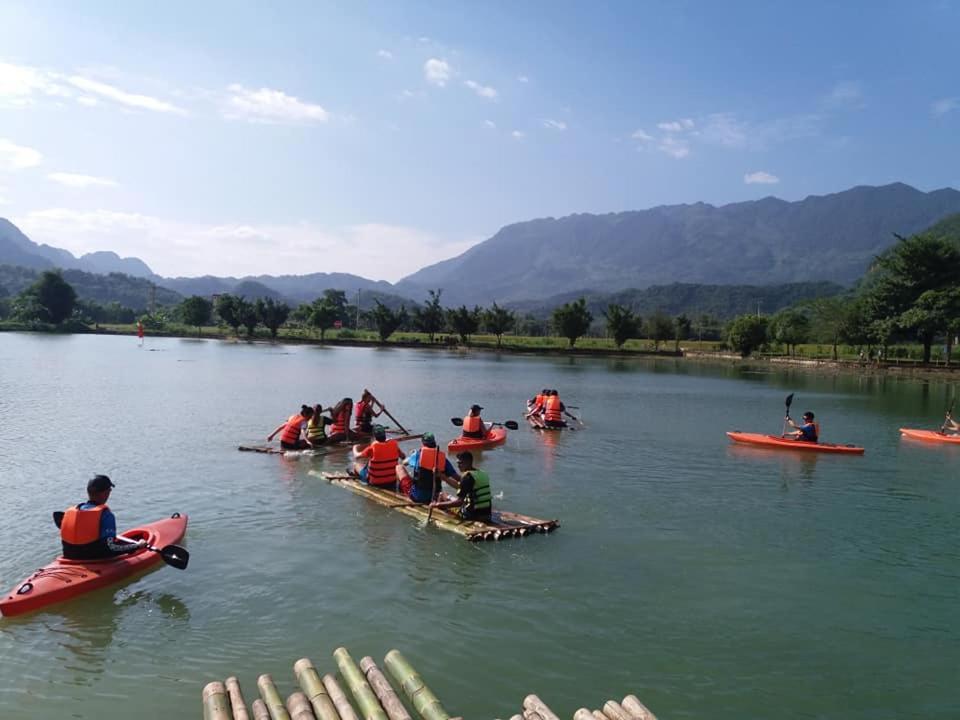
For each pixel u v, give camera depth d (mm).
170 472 16406
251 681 7344
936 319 59969
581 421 27156
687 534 12625
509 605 9328
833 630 8875
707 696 7281
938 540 12578
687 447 21656
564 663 7863
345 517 12961
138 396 30812
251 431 22203
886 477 17922
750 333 80125
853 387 47156
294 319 123312
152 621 8672
